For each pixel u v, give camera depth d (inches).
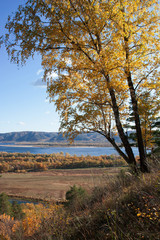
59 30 234.7
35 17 221.8
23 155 5669.3
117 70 252.1
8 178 3289.9
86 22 237.0
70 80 267.9
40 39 227.9
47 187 2324.1
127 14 267.1
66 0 233.3
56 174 3132.4
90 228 129.3
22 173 3735.2
